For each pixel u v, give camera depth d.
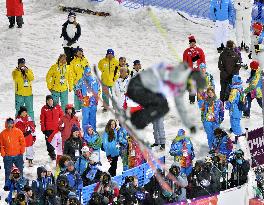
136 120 23.70
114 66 60.62
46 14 84.75
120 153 49.66
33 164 53.12
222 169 48.06
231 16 75.31
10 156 48.25
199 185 46.84
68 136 51.53
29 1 88.94
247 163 48.28
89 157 46.53
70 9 85.19
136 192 44.03
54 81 58.28
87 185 46.28
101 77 61.12
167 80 21.67
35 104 64.25
